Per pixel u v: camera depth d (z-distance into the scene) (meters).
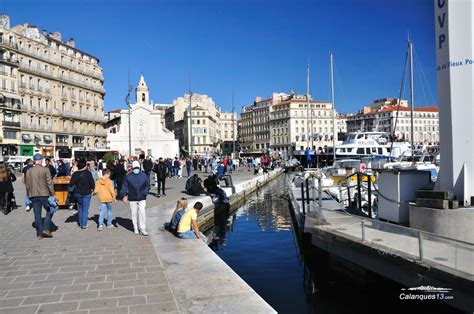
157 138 97.31
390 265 7.21
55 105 74.00
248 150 157.75
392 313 7.76
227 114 178.75
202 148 132.75
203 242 9.59
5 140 61.19
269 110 147.00
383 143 53.06
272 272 10.80
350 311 8.02
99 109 88.50
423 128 136.25
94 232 10.94
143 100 99.69
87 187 11.45
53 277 6.87
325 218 9.77
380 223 7.52
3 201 14.80
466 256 5.69
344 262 9.32
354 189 16.19
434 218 7.97
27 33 70.75
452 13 8.38
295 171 61.19
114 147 94.94
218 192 20.88
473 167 8.25
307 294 9.04
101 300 5.79
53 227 11.73
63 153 61.69
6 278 6.83
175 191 23.53
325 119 137.75
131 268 7.37
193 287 6.30
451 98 8.45
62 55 76.56
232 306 5.52
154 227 11.68
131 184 10.51
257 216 20.92
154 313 5.32
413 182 9.80
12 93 63.41
